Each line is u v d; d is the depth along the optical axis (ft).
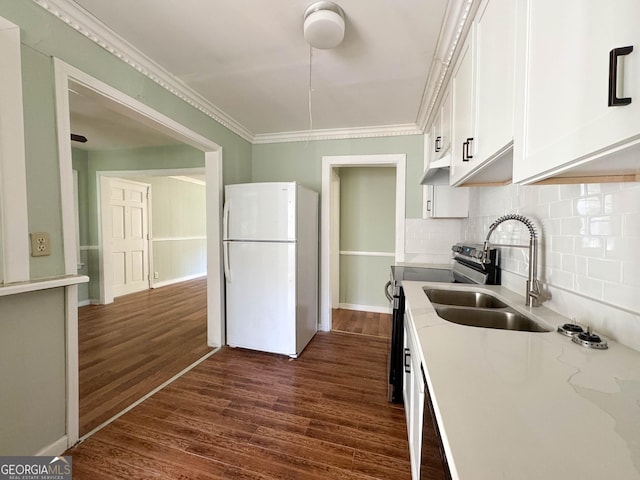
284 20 5.04
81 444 5.18
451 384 2.18
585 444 1.57
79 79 4.98
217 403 6.48
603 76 1.78
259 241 8.77
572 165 2.19
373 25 5.12
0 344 4.07
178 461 4.86
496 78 3.52
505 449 1.53
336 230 13.64
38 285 4.19
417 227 10.11
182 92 7.38
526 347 2.88
